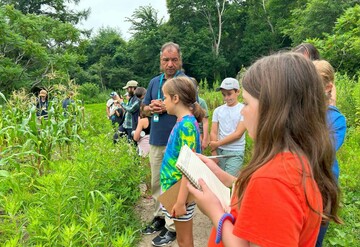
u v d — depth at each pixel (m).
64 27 19.94
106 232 2.39
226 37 45.16
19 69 16.59
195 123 2.65
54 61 18.02
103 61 48.91
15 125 4.73
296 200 0.96
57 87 7.07
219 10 44.91
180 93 2.63
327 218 1.14
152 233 3.60
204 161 1.89
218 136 4.17
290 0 40.38
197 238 3.61
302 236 1.04
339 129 2.00
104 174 3.54
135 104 6.25
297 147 1.03
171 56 3.47
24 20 17.30
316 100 1.07
